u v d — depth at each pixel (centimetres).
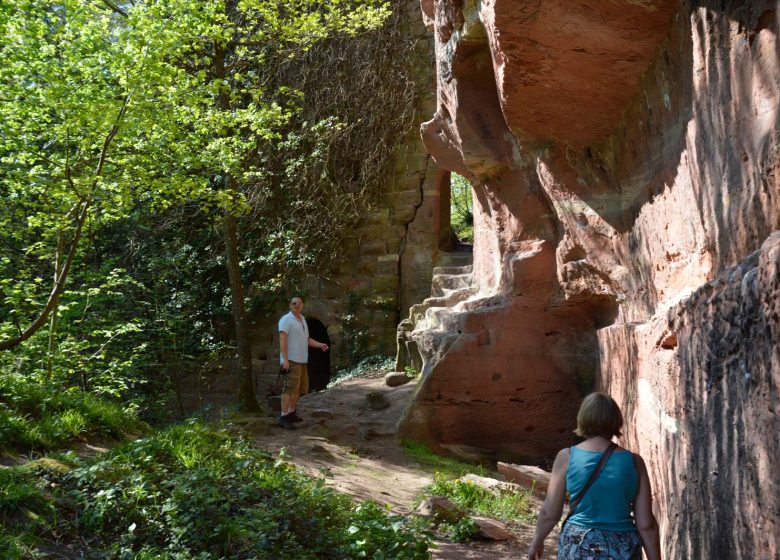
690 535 409
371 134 1738
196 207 1788
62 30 887
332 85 1745
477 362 1076
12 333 1105
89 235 1309
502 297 1112
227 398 1797
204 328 1814
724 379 370
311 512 554
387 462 930
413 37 1722
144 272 1750
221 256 1795
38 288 1355
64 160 934
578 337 1077
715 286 406
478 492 773
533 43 646
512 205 1109
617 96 710
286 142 1673
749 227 433
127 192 985
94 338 1466
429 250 1725
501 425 1069
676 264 641
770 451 300
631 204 771
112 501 492
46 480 498
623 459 331
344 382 1509
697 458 412
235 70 1497
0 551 397
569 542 327
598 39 628
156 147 983
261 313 1808
